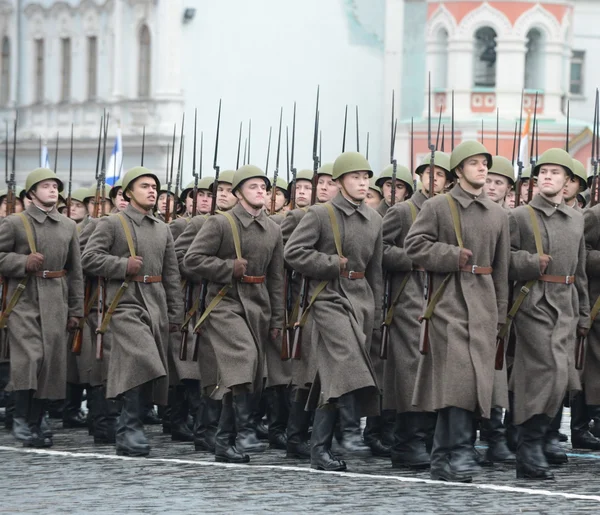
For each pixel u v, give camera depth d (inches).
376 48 5693.9
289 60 5565.9
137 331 1599.4
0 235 1701.5
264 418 1884.8
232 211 1569.9
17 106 5851.4
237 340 1541.6
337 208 1499.8
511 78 5167.3
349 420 1578.5
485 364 1392.7
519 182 1749.5
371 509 1254.3
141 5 5359.3
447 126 5191.9
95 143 5447.8
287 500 1298.0
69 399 1893.5
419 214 1424.7
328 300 1481.3
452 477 1393.9
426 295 1414.9
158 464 1521.9
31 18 5821.9
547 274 1451.8
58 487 1376.7
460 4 5191.9
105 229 1622.8
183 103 5329.7
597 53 5910.4
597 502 1288.1
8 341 1691.7
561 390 1423.5
